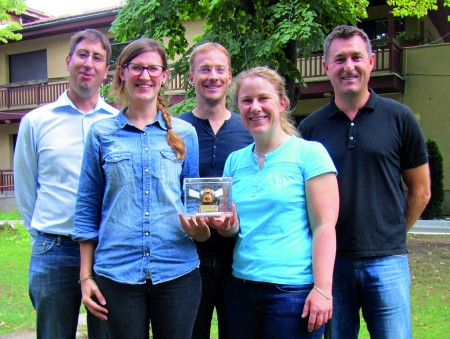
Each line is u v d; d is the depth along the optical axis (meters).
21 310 5.16
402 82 13.36
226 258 2.84
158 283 2.30
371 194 2.62
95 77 2.92
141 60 2.37
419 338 4.21
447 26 17.38
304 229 2.35
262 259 2.32
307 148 2.41
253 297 2.37
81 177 2.42
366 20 14.23
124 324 2.28
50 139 2.90
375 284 2.60
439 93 13.12
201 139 3.04
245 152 2.58
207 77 2.99
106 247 2.30
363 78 2.65
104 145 2.36
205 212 2.33
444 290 5.66
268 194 2.35
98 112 3.03
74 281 2.88
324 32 8.00
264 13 7.21
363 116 2.68
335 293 2.68
